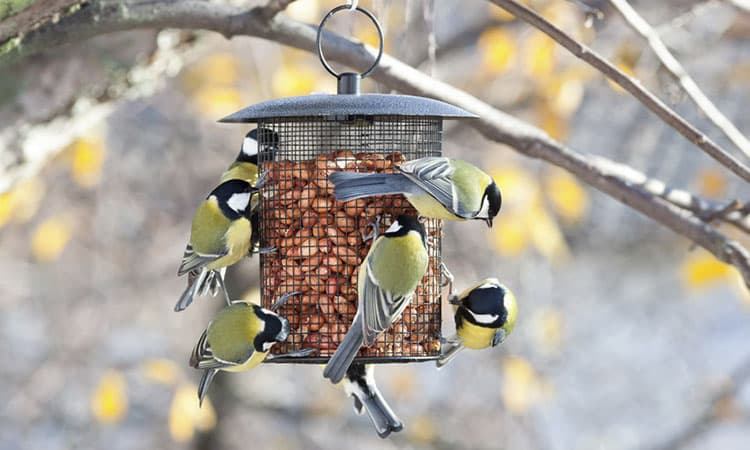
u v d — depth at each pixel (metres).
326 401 17.17
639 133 16.38
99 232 15.98
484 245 16.09
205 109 13.82
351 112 7.41
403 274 7.51
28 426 15.90
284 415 17.20
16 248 15.75
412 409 17.05
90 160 12.56
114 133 16.05
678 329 19.20
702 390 18.20
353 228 8.30
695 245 9.95
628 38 12.95
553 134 12.90
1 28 8.19
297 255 8.36
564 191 13.30
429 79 9.72
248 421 17.48
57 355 15.74
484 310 8.47
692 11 10.70
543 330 14.73
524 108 14.13
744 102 16.44
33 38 8.54
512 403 13.99
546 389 14.51
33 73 11.97
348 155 8.38
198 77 14.03
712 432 18.34
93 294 15.95
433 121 8.73
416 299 8.52
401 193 7.68
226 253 8.37
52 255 13.92
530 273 15.83
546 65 12.30
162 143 16.44
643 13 13.79
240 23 9.17
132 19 8.79
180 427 12.98
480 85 14.28
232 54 14.01
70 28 8.63
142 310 16.19
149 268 16.33
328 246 8.30
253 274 15.84
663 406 18.59
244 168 9.05
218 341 8.00
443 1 15.34
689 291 16.30
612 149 16.53
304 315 8.32
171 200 16.56
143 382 16.72
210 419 13.26
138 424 16.86
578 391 18.58
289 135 8.63
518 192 13.02
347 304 8.27
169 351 16.48
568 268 18.66
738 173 7.73
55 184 15.49
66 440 16.09
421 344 8.53
